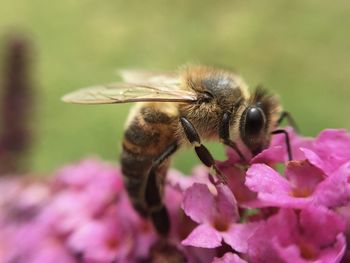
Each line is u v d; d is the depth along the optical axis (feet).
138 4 0.58
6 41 0.27
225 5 0.57
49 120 0.41
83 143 0.39
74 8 0.59
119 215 0.15
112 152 0.39
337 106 0.43
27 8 0.59
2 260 0.19
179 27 0.56
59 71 0.49
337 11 0.55
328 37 0.53
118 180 0.16
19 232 0.19
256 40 0.53
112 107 0.41
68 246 0.17
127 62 0.52
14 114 0.27
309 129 0.41
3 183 0.24
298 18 0.55
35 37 0.49
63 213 0.17
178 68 0.15
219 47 0.53
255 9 0.56
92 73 0.50
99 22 0.57
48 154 0.39
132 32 0.55
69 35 0.55
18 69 0.27
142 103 0.15
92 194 0.16
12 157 0.27
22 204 0.21
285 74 0.49
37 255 0.17
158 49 0.54
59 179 0.20
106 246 0.15
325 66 0.49
